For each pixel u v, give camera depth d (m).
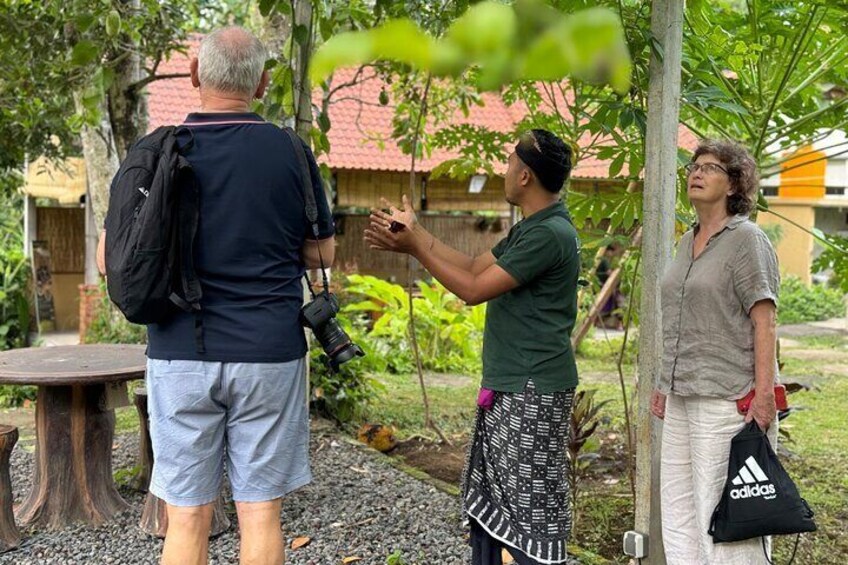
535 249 2.71
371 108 11.93
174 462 2.51
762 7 4.19
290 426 2.58
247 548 2.54
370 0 5.78
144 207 2.35
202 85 2.54
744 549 2.77
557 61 0.53
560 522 2.82
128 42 6.90
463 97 6.44
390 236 2.71
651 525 3.14
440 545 3.82
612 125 3.46
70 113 7.38
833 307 15.74
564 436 2.88
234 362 2.44
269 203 2.47
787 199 16.80
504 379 2.82
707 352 2.78
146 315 2.38
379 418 6.67
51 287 12.62
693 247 2.90
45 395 4.18
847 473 5.29
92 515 4.19
